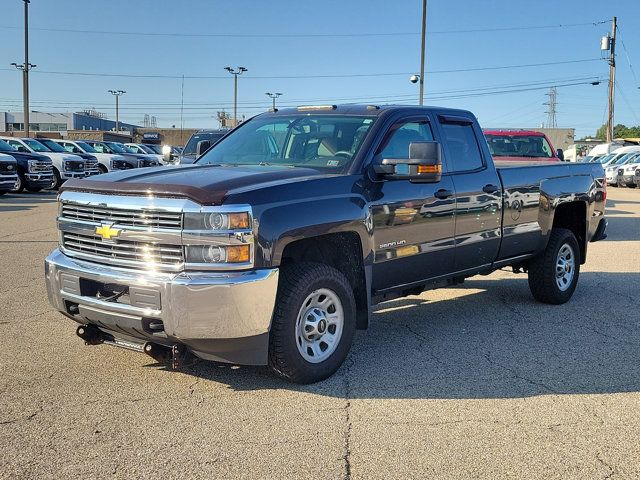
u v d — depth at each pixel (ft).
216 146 19.86
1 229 41.93
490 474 11.38
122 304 14.02
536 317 22.25
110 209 14.35
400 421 13.48
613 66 154.71
